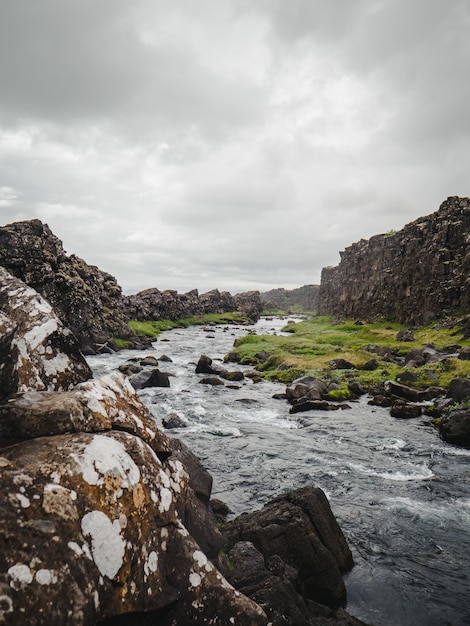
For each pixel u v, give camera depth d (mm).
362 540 12359
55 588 3746
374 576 10586
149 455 5965
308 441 22453
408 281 86688
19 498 4098
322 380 38688
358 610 9391
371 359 45312
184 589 5184
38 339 7508
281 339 72688
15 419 5168
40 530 3996
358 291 126000
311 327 115812
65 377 7555
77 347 8070
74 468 4715
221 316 174500
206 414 27781
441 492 16031
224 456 19703
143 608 4641
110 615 4309
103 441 5309
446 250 75688
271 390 37312
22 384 6664
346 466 18734
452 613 9312
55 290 53344
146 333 90062
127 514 4938
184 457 10320
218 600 5164
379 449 21250
